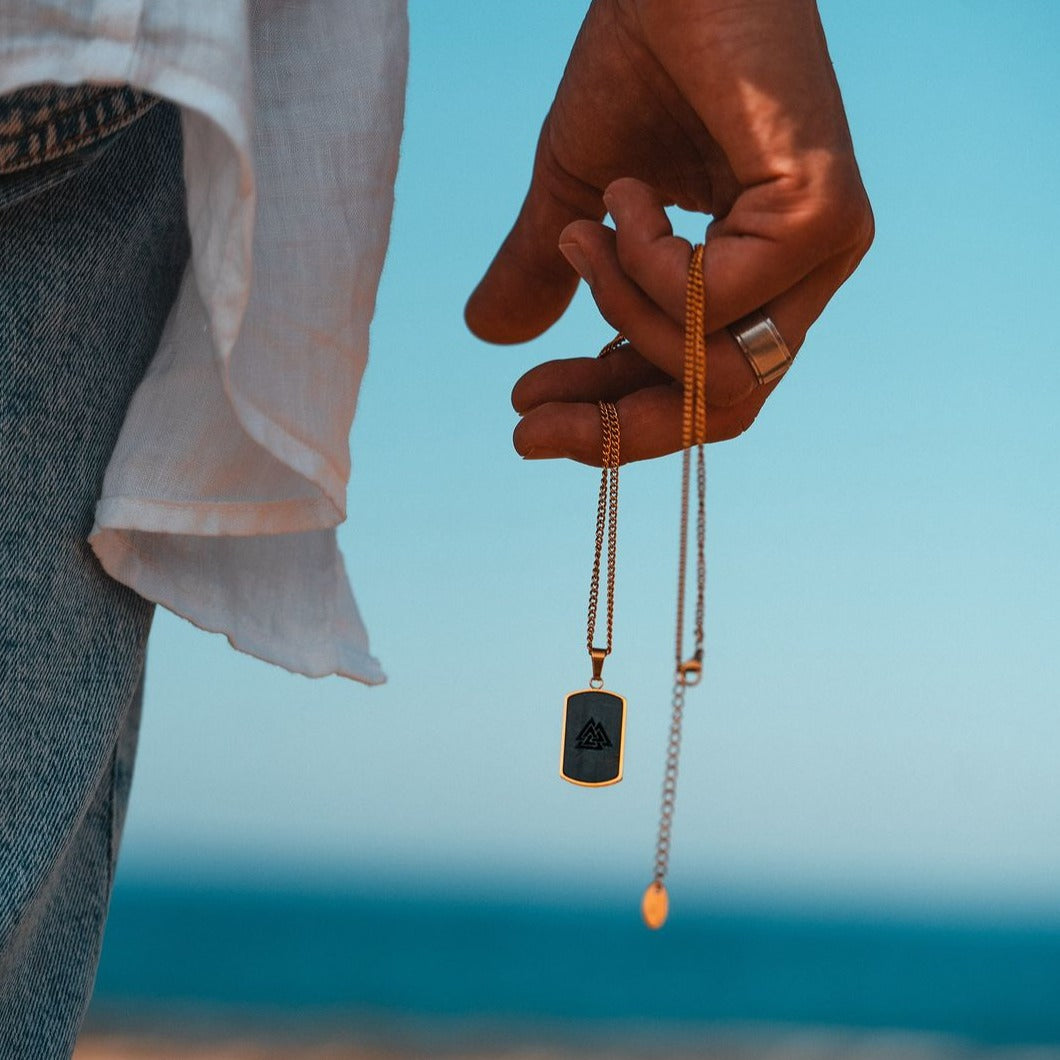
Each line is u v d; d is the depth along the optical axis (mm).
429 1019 7445
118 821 676
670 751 598
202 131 565
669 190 738
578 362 707
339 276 630
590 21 713
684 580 616
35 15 539
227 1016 7191
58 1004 649
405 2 665
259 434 606
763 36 641
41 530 601
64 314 598
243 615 653
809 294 648
